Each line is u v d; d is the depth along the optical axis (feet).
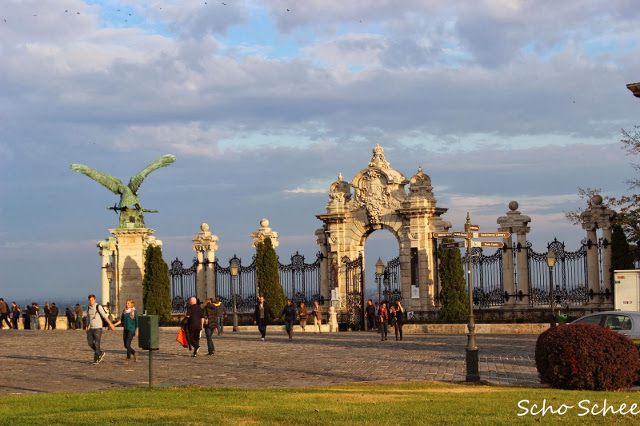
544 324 148.97
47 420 57.11
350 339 143.13
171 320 190.29
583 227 157.79
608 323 97.76
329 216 183.93
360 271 179.32
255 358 105.50
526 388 72.08
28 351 118.52
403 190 182.09
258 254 186.09
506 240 167.12
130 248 193.67
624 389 70.69
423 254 174.19
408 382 77.15
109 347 125.18
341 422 53.88
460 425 52.85
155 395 68.54
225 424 54.08
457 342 130.52
